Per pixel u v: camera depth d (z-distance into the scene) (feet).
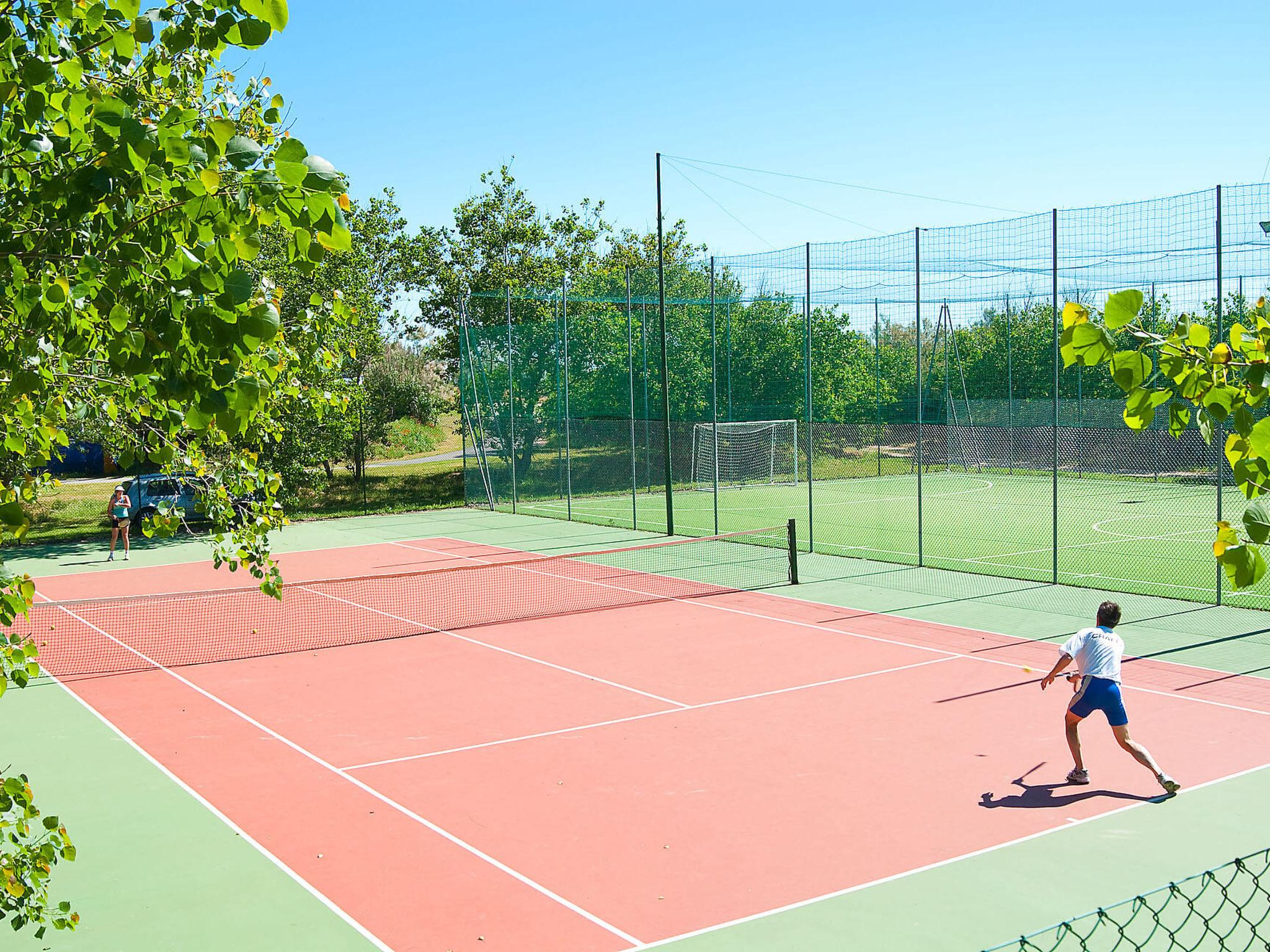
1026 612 56.49
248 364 12.14
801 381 128.98
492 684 45.39
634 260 159.74
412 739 38.09
